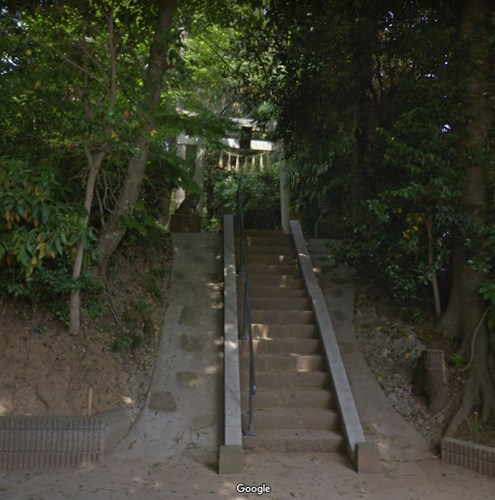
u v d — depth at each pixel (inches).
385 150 268.2
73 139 252.4
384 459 202.4
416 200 242.8
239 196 376.8
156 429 213.3
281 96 355.6
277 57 347.3
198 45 468.4
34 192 217.2
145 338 264.7
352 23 297.7
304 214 544.4
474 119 255.8
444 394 229.1
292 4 323.0
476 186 257.8
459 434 214.8
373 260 279.3
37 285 237.1
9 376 216.2
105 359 239.1
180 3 327.6
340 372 240.4
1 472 180.7
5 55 237.9
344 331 285.4
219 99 538.6
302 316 288.4
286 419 219.8
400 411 231.8
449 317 267.3
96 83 254.7
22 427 187.8
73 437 189.9
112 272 291.1
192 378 241.9
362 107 338.0
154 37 268.1
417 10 297.4
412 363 252.7
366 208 280.8
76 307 238.8
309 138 363.3
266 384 242.5
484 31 257.4
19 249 215.3
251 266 336.5
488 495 169.3
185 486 170.9
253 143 593.0
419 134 249.1
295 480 178.4
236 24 359.3
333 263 354.9
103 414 201.3
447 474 188.5
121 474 179.8
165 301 297.1
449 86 253.4
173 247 354.3
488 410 227.3
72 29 275.6
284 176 555.8
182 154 646.5
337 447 207.8
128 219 265.7
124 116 235.6
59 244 218.1
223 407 225.6
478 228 241.0
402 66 314.7
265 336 274.4
